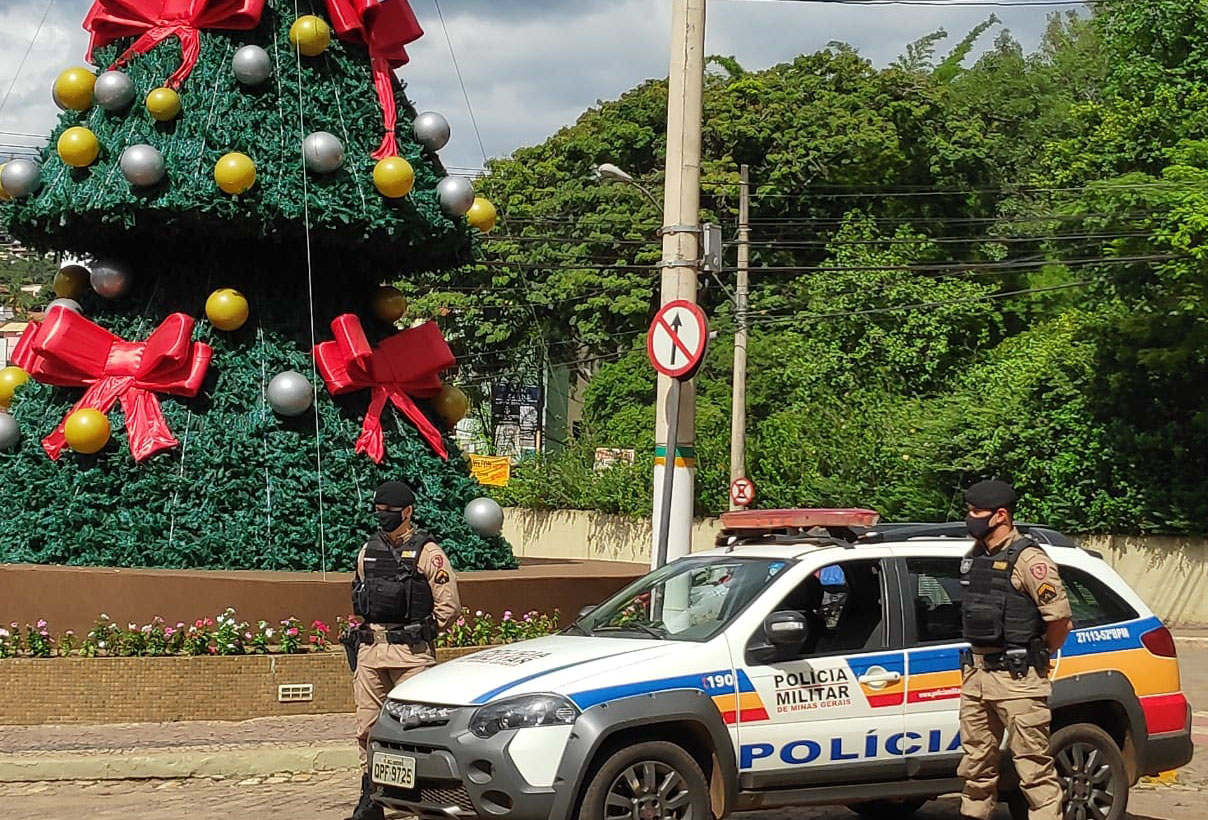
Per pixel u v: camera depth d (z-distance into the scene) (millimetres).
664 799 7082
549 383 43938
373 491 13961
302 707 11680
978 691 7406
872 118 37781
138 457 13383
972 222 38562
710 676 7273
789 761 7391
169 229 13562
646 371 38031
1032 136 44406
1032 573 7270
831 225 38500
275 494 13578
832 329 36531
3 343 42125
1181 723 8469
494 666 7457
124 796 9477
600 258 38812
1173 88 27219
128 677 11273
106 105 13617
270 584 12219
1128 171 27484
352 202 13664
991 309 36938
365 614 8305
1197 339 27375
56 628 12320
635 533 36125
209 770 9969
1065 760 8117
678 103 12305
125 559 13094
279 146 13516
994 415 30641
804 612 7688
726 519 8758
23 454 13734
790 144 37750
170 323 13766
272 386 13766
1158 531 28453
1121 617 8445
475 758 6914
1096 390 29406
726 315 36938
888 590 7887
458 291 40250
